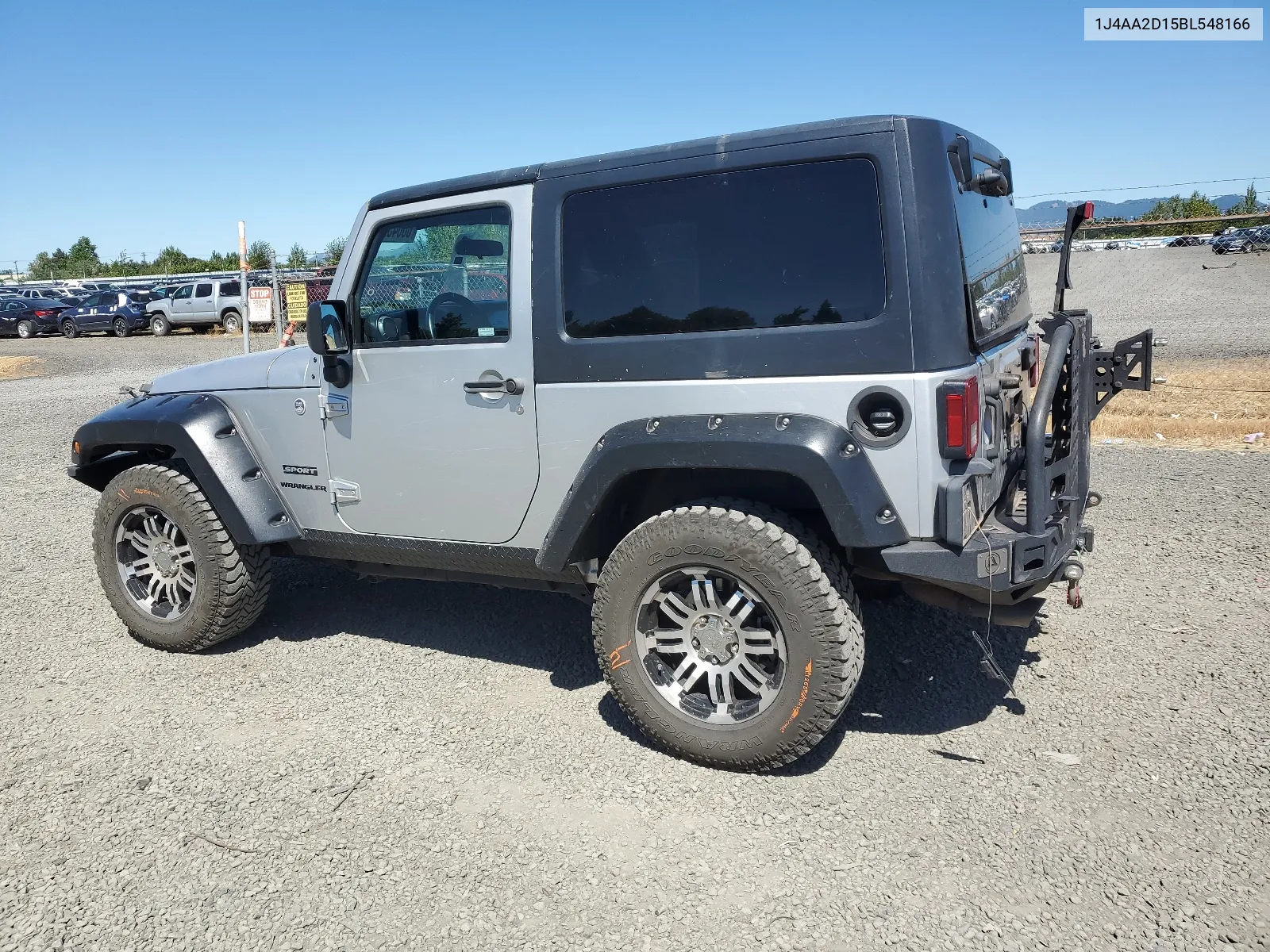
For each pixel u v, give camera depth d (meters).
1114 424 9.52
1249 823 2.99
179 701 4.18
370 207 4.07
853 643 3.17
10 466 10.02
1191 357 13.23
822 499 3.04
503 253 3.71
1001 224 3.85
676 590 3.47
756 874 2.84
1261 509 6.50
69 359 25.16
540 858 2.96
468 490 3.91
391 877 2.89
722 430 3.17
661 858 2.94
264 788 3.42
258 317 16.70
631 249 3.44
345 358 4.12
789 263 3.17
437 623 5.06
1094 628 4.64
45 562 6.45
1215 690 3.91
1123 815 3.07
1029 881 2.76
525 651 4.65
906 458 3.03
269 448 4.48
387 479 4.12
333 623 5.11
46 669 4.57
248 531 4.36
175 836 3.13
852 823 3.09
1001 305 3.68
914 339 2.99
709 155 3.29
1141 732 3.60
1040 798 3.19
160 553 4.71
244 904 2.78
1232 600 4.90
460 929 2.65
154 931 2.67
